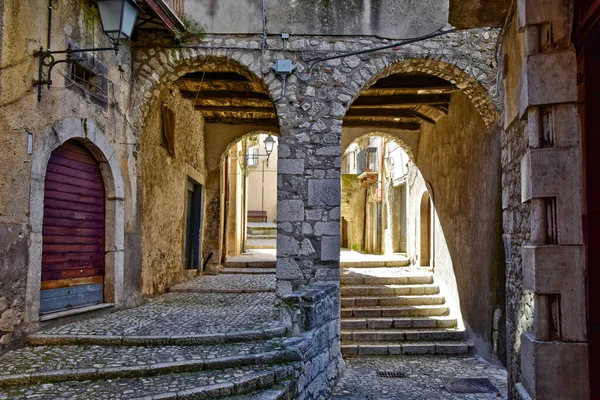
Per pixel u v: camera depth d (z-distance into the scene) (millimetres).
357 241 20812
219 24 6867
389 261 12227
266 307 6762
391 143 15375
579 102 3348
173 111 8672
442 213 9812
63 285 5465
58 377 3982
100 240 6203
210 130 11602
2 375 3912
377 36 6848
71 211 5602
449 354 7801
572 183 3320
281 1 6891
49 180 5199
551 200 3381
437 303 9398
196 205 11203
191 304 7039
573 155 3330
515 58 3988
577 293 3279
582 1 3219
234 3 6895
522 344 3643
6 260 4383
